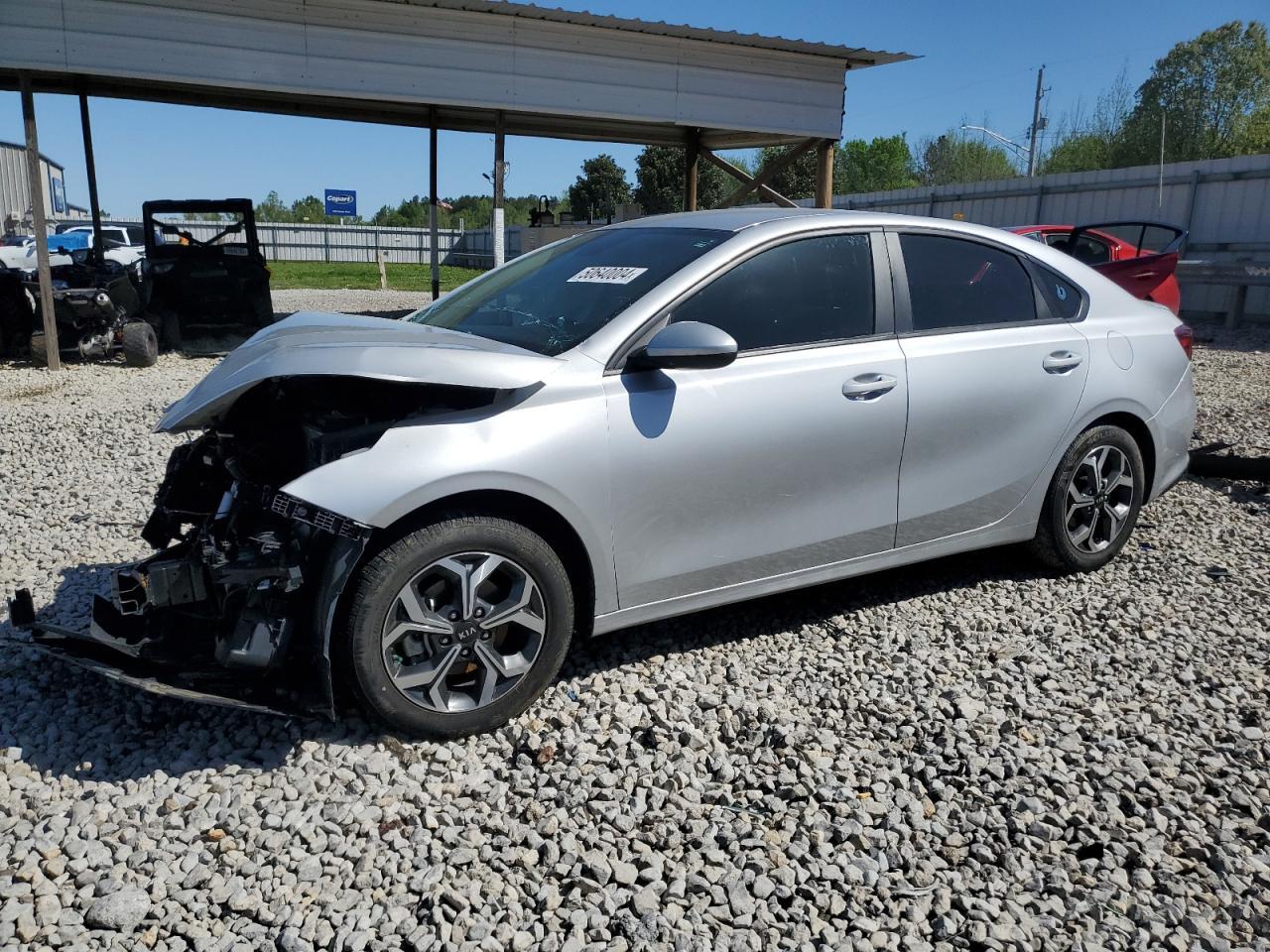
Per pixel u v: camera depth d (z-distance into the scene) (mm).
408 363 3041
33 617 3418
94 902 2436
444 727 3164
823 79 13234
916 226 4164
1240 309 15453
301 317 4098
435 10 11148
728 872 2629
